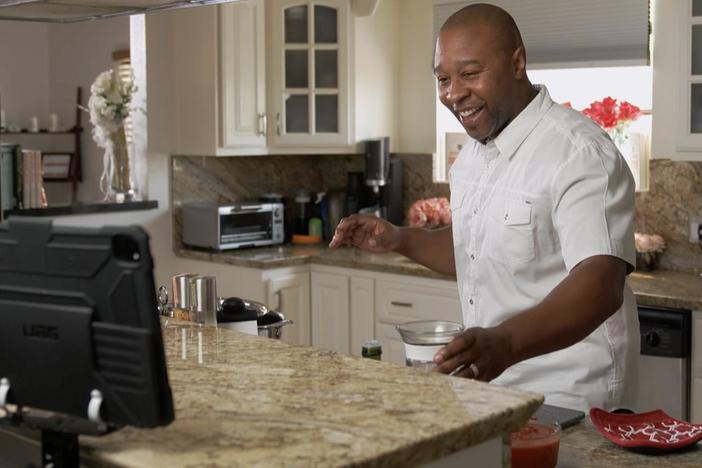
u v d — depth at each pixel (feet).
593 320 6.51
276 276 15.01
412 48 16.53
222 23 15.25
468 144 8.63
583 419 6.77
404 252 8.84
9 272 4.12
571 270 7.07
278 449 4.00
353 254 15.48
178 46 15.80
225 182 16.79
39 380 4.11
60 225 3.98
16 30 27.61
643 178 14.37
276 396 4.82
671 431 6.30
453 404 4.63
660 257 13.97
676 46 12.46
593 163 7.35
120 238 3.84
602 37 14.07
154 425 3.85
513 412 4.57
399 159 16.92
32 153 14.70
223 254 15.61
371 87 16.35
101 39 26.40
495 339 5.77
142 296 3.79
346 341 15.11
